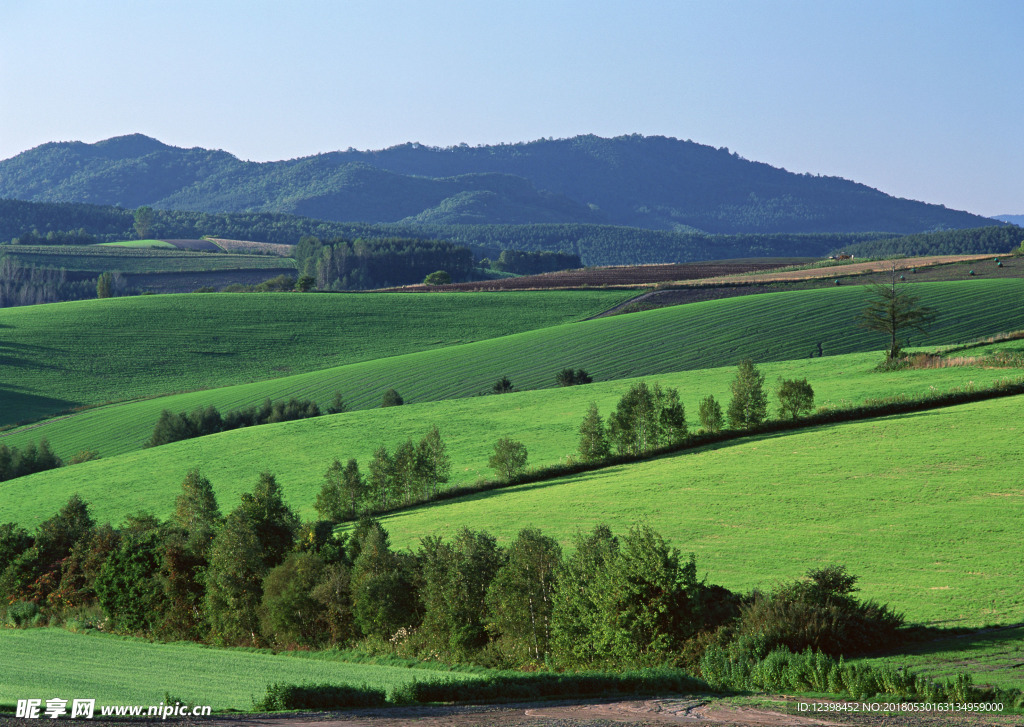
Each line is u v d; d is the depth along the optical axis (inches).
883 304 3774.6
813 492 2154.3
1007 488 2010.3
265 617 1729.8
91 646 1740.9
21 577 2271.2
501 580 1446.9
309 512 2792.8
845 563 1678.2
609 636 1261.1
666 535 1974.7
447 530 2218.3
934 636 1254.9
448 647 1489.9
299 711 932.6
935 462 2256.4
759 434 2854.3
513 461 2805.1
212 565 1791.3
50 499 3235.7
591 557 1370.6
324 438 3641.7
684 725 829.8
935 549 1702.8
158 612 1886.1
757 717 858.1
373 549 1643.7
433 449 2876.5
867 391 3157.0
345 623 1652.3
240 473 3304.6
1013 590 1450.5
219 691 1190.9
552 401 3878.0
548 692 1010.7
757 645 1131.9
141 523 2453.2
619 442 2883.9
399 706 956.0
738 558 1770.4
